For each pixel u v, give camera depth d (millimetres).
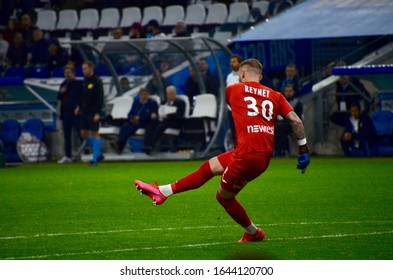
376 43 58188
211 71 58594
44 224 26125
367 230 23422
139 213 28469
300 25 55344
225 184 21172
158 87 57188
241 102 21312
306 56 59031
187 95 55844
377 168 44562
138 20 75438
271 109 21312
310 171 43719
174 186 22031
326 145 56969
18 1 78000
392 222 24984
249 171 20953
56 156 59438
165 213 28297
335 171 43312
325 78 57750
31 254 20672
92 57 60156
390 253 19812
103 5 78000
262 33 54938
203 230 24219
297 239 22062
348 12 56125
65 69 55281
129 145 57719
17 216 28188
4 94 58469
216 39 58000
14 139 57094
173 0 75312
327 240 21797
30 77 63688
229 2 73125
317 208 28688
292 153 57312
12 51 66375
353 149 53656
